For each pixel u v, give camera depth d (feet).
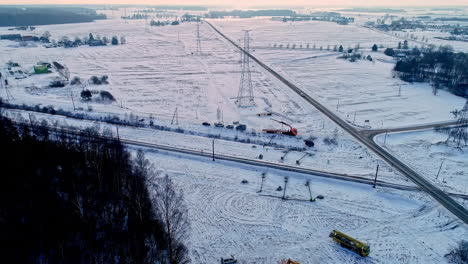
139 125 349.82
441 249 183.32
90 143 233.55
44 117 355.15
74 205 175.22
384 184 246.06
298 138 327.06
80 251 152.56
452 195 232.94
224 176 256.52
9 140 214.90
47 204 172.76
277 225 202.49
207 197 228.43
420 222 205.77
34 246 148.66
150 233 170.71
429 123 362.94
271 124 363.97
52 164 207.41
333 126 357.00
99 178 198.49
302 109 409.49
